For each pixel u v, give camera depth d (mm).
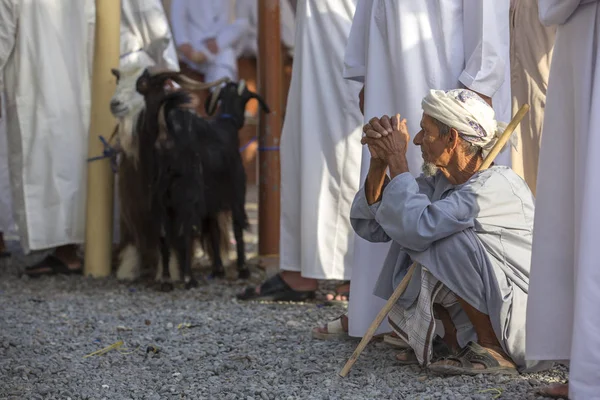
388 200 7602
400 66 8656
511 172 7863
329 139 11172
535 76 10586
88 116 14859
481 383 7477
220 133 14062
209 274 14602
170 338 10070
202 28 25531
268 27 15180
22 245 14750
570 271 6746
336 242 11328
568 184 6750
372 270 8883
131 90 13820
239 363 8758
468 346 7793
